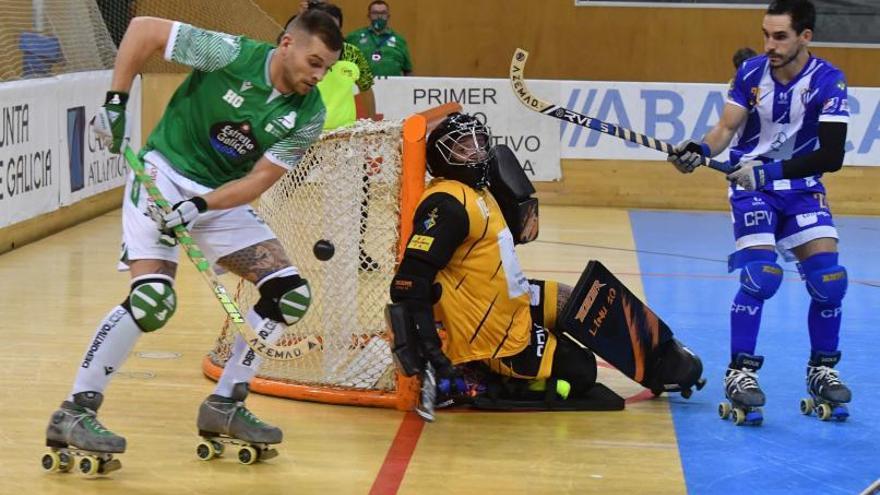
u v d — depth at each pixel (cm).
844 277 994
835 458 893
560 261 1711
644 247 1852
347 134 1012
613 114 2225
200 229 816
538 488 807
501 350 974
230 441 856
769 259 990
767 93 1000
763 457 891
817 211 1006
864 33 2666
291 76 771
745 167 972
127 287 1476
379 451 884
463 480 821
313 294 1037
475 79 2223
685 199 2248
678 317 1388
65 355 1141
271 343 835
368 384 1011
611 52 2759
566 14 2756
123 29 2341
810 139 998
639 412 1009
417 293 907
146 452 867
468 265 956
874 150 2217
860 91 2206
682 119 2216
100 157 2045
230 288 1480
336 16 1413
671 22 2731
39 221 1800
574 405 1005
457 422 965
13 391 1012
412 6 2786
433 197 936
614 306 1014
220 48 774
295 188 1040
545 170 2253
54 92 1831
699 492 809
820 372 1003
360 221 1015
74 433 793
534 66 2788
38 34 1841
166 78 2286
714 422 984
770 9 977
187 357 1152
